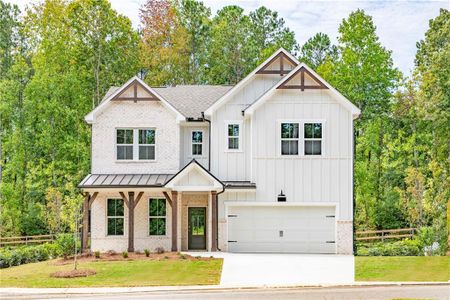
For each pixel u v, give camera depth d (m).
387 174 49.12
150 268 25.84
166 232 32.84
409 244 33.56
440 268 25.70
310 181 31.94
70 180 43.34
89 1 51.47
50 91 47.41
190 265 26.53
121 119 33.22
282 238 32.09
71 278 24.02
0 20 57.97
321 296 20.00
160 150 33.19
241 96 33.09
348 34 51.41
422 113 48.88
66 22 51.38
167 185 30.72
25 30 55.75
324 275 24.45
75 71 49.81
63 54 50.22
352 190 31.84
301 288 21.86
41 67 48.31
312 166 31.94
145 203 32.88
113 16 52.41
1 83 48.66
